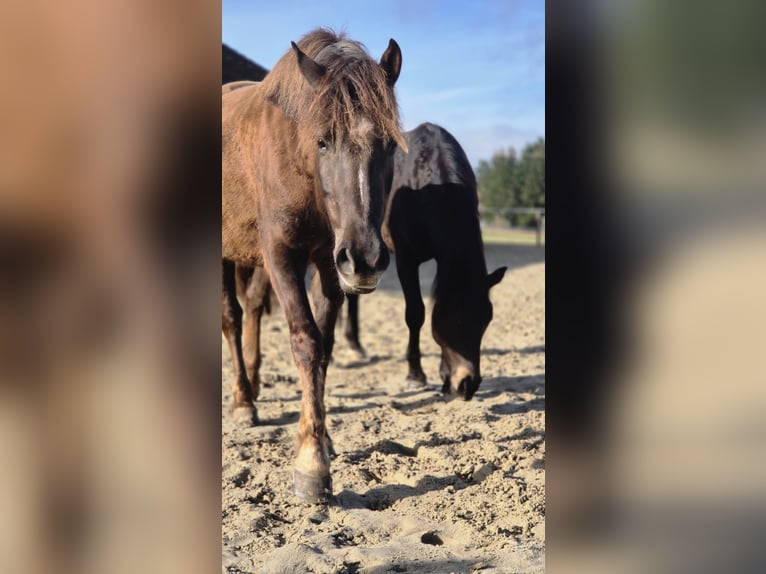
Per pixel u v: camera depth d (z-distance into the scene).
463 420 4.49
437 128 5.22
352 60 2.96
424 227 4.95
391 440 4.06
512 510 3.06
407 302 5.49
